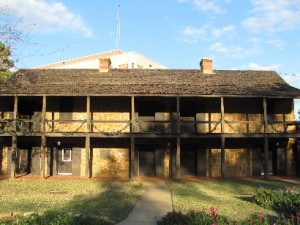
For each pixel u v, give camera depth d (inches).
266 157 922.7
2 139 986.1
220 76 1061.1
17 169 989.2
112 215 498.3
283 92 932.0
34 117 987.3
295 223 392.5
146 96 919.0
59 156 996.6
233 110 1000.9
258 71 1115.9
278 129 1005.8
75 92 896.3
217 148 994.7
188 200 620.1
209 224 389.4
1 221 415.2
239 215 494.3
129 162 979.9
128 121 909.8
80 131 973.8
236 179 926.4
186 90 915.4
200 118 988.6
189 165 995.3
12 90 898.7
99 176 972.6
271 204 551.5
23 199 605.9
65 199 616.1
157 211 531.8
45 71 1075.9
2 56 607.8
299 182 868.6
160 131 970.7
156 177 970.7
